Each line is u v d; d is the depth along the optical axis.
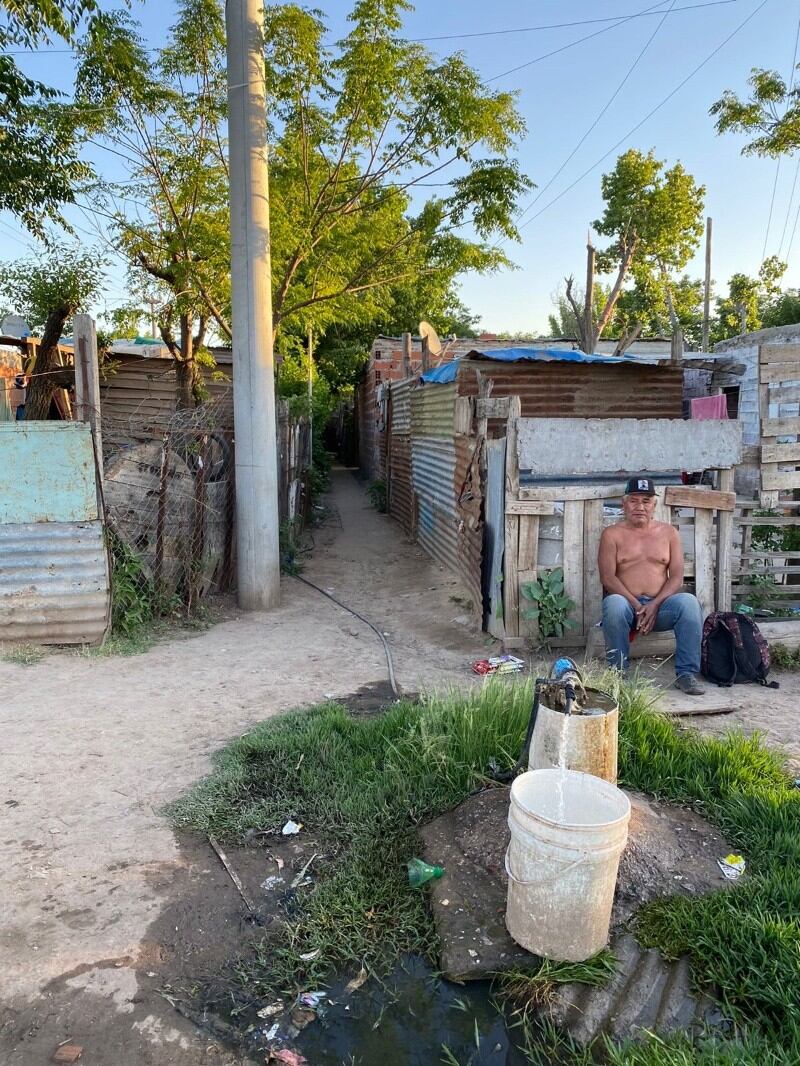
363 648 6.61
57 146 9.40
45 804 3.73
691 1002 2.54
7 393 13.77
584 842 2.55
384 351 21.31
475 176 10.42
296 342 15.32
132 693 5.37
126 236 10.48
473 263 11.32
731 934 2.74
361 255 11.49
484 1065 2.35
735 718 4.88
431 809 3.68
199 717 4.92
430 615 7.79
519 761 3.63
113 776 4.04
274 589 8.12
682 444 6.21
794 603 6.61
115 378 13.62
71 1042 2.35
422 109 9.97
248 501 7.89
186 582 7.48
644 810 3.53
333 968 2.74
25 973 2.60
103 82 9.55
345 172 10.88
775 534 7.21
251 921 2.94
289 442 11.63
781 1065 2.20
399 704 4.73
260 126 7.67
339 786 3.87
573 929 2.64
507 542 6.20
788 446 6.45
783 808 3.49
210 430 7.88
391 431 15.95
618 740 3.94
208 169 10.20
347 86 9.92
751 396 13.90
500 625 6.40
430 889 3.12
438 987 2.67
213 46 10.05
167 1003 2.52
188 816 3.61
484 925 2.89
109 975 2.62
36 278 10.51
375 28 9.70
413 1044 2.43
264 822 3.58
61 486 6.27
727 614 5.67
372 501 18.55
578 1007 2.53
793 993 2.46
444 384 10.09
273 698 5.29
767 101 14.54
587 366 10.05
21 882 3.09
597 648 6.02
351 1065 2.34
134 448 7.05
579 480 7.50
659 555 5.68
